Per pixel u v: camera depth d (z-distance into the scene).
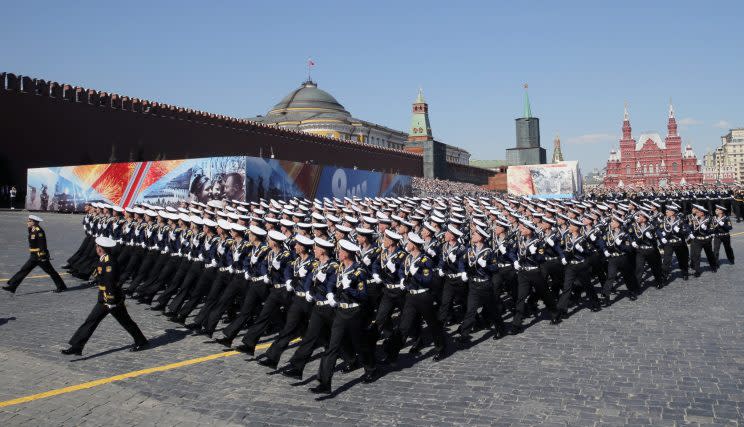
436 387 7.59
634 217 15.09
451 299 9.80
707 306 12.30
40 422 6.37
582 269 11.77
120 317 9.09
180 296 10.94
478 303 9.78
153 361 8.76
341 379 8.10
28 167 41.59
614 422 6.21
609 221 14.94
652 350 8.97
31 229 13.75
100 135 45.94
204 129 54.03
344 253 7.62
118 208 14.59
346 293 7.54
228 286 9.84
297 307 8.23
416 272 8.63
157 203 36.53
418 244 8.68
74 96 44.44
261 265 9.16
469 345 9.80
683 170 121.62
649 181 123.06
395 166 86.88
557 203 20.09
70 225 31.81
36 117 41.94
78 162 44.53
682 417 6.30
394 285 8.94
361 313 7.59
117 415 6.61
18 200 41.25
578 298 13.20
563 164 54.91
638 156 125.19
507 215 14.69
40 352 9.07
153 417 6.55
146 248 13.19
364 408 6.86
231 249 10.02
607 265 13.33
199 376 8.07
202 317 10.24
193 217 11.38
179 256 12.23
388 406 6.92
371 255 9.06
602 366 8.23
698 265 16.55
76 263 15.72
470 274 9.80
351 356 8.38
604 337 9.91
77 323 11.04
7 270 17.22
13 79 40.69
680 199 38.09
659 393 7.05
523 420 6.34
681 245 15.93
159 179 36.50
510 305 12.95
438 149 100.12
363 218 13.24
